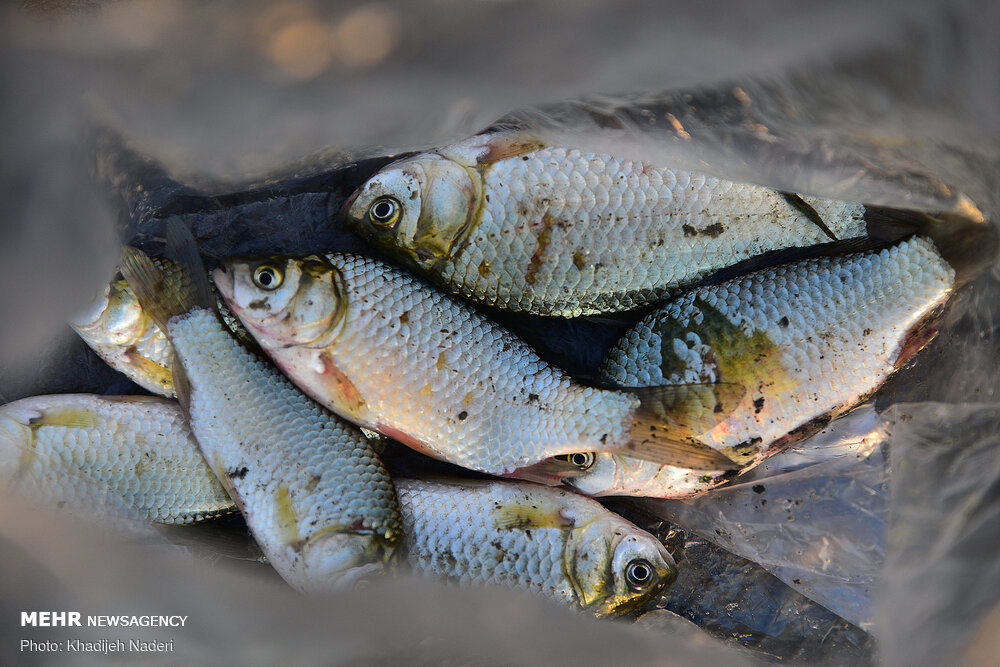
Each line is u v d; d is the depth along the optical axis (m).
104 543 0.78
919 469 0.80
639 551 0.79
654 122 0.77
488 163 0.78
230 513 0.79
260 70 0.76
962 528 0.79
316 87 0.76
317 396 0.79
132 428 0.79
